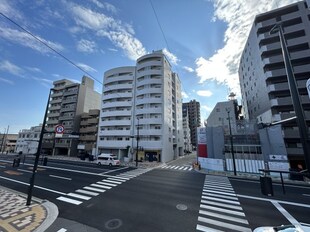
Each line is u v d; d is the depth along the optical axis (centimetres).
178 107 5319
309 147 270
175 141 4719
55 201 1002
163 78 4062
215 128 2778
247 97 3812
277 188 1418
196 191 1245
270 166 2002
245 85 3953
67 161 3325
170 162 3616
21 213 814
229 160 2267
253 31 3219
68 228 679
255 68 3188
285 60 324
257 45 3023
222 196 1123
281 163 1948
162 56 4231
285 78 2644
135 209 885
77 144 4834
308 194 1211
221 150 2638
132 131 4019
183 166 2920
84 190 1238
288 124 2425
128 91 4422
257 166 2077
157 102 3928
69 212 842
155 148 3669
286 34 2723
